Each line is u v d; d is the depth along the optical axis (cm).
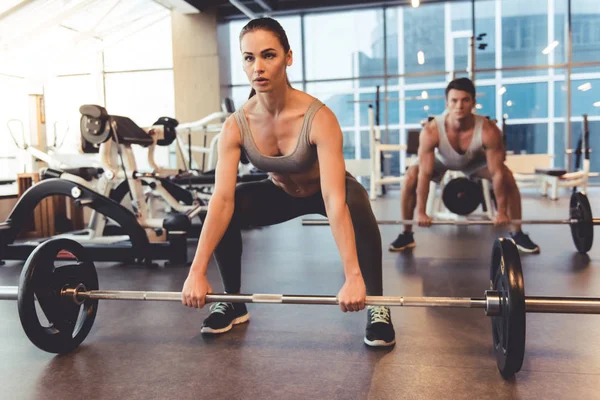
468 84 235
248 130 132
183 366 125
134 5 711
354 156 867
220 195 129
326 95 848
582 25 781
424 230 366
